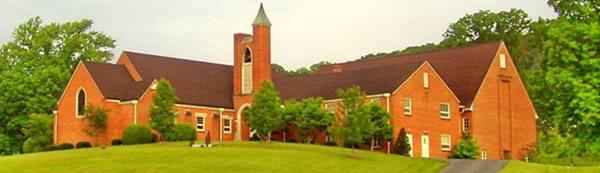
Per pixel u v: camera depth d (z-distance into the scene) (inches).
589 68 1240.2
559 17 1376.7
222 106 3334.2
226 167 2084.2
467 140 3149.6
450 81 3383.4
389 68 3171.8
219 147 2593.5
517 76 3420.3
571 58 1248.8
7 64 3750.0
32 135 3277.6
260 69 3262.8
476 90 3255.4
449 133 3159.5
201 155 2309.3
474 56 3412.9
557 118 1291.8
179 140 2955.2
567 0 1364.4
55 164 2181.3
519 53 4084.6
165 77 3302.2
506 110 3351.4
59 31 3809.1
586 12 1306.6
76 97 3164.4
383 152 2866.6
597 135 1247.5
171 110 2923.2
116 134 3080.7
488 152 3262.8
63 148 3068.4
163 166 2096.5
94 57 3791.8
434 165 2282.2
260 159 2235.5
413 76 3056.1
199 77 3432.6
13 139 3639.3
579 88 1220.5
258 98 2955.2
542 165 2313.0
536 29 1461.6
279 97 3238.2
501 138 3314.5
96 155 2342.5
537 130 3432.6
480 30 4259.4
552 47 1280.8
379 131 2888.8
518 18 4215.1
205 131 3277.6
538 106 1374.3
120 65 3297.2
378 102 3002.0
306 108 3021.7
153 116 2906.0
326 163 2206.0
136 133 2930.6
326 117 3006.9
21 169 2114.9
